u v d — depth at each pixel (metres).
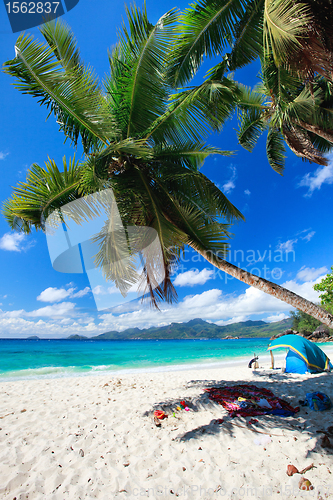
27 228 3.73
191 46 4.87
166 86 5.02
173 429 4.22
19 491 2.80
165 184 5.41
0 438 4.00
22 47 2.88
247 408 4.77
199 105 4.73
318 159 6.32
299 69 3.17
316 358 7.87
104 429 4.31
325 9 2.73
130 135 5.18
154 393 6.58
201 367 13.45
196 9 4.59
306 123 6.14
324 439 3.49
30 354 21.11
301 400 5.10
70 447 3.71
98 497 2.71
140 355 22.27
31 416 4.98
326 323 4.20
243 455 3.33
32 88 3.45
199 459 3.32
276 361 15.02
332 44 2.77
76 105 3.89
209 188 5.59
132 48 4.48
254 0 4.62
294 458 3.21
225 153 5.27
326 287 13.62
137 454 3.51
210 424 4.28
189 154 5.54
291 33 2.72
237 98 4.94
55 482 2.95
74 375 10.80
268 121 7.58
